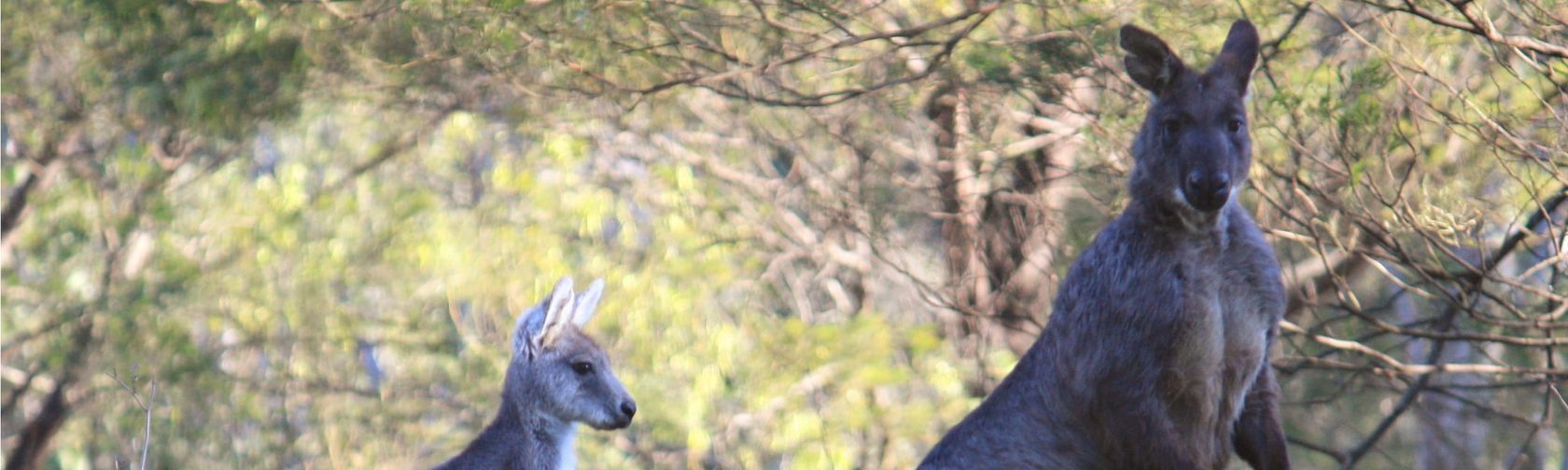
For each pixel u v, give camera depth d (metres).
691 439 23.47
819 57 17.69
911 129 23.14
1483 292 14.73
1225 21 16.02
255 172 30.08
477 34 17.20
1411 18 15.02
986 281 22.86
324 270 26.39
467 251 25.55
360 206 26.86
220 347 27.94
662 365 24.03
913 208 22.97
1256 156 15.14
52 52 24.34
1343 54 16.50
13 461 26.95
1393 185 14.81
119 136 25.94
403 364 28.03
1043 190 21.67
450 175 27.64
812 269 26.88
